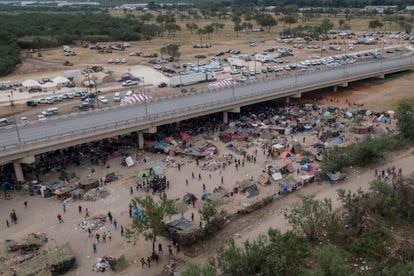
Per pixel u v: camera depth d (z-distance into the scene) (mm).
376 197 82375
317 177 98500
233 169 104875
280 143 117812
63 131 110812
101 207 89625
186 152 113625
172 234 76375
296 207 79125
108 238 78500
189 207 87438
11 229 82812
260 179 96875
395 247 73000
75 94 169625
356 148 103000
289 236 66875
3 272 68750
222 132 128750
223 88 154750
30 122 124625
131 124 114875
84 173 105312
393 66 192375
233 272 62812
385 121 132625
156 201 89250
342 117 138875
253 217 84000
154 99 140625
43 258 70938
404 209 81000
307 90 158125
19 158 99250
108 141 124375
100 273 69312
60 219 84625
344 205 81375
